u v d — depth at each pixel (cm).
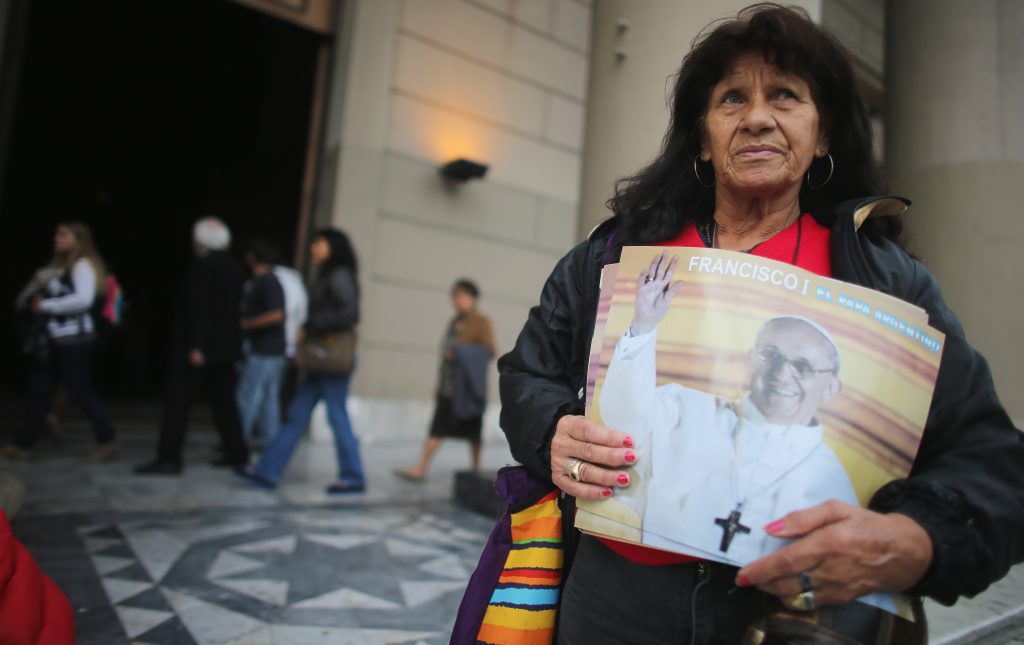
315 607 238
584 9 800
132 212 1202
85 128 1059
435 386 690
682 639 87
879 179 101
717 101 97
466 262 712
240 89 976
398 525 353
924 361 81
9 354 1020
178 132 1076
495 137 732
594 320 103
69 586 240
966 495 74
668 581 87
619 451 82
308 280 651
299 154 833
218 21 813
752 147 92
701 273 84
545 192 768
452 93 704
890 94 366
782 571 71
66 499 348
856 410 77
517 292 746
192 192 1199
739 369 79
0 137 497
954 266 325
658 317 85
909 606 79
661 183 108
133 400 879
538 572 103
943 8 338
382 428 654
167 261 1222
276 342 493
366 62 655
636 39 276
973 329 319
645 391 83
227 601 237
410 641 215
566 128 786
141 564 267
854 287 81
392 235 667
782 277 81
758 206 98
